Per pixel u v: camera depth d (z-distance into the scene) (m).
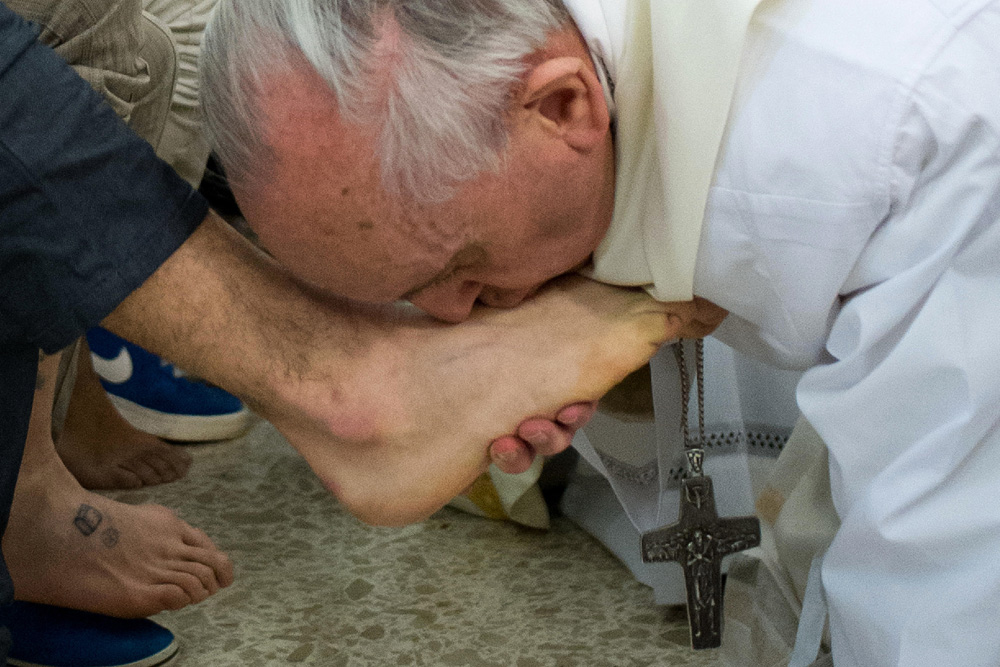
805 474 1.01
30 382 0.83
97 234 0.79
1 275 0.78
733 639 1.01
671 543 0.94
